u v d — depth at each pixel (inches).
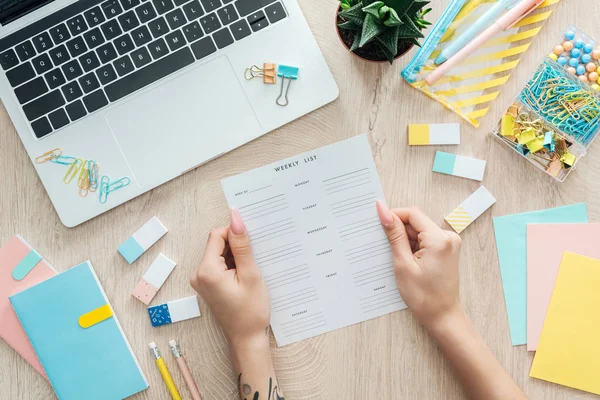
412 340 29.8
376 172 29.5
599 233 29.5
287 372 29.7
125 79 28.1
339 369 29.8
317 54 28.6
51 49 28.0
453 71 29.5
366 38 23.6
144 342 29.7
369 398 29.8
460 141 30.0
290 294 29.5
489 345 29.9
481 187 29.7
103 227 29.5
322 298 29.6
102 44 28.0
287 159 29.1
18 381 29.7
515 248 29.9
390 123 29.8
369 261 29.6
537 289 29.7
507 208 29.7
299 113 28.7
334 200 29.4
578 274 29.5
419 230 28.6
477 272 30.0
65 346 29.1
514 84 29.9
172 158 28.6
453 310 28.4
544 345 29.5
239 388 28.6
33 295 29.0
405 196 29.9
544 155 29.5
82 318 29.0
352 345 29.8
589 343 29.3
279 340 29.7
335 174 29.4
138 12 27.9
